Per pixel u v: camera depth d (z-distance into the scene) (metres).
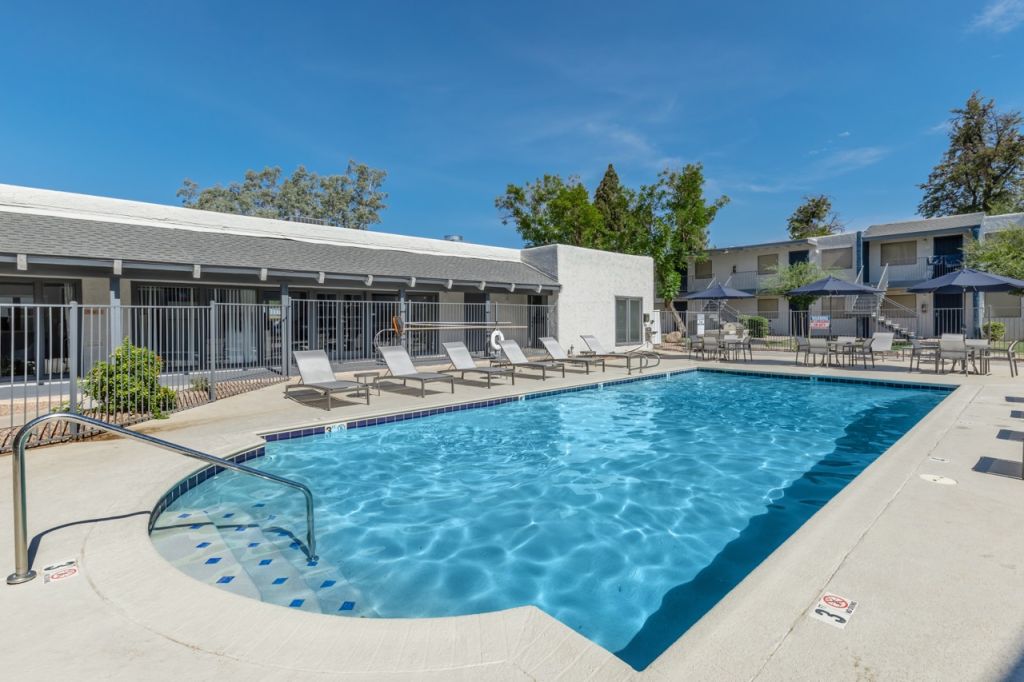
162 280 11.88
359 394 10.95
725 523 5.12
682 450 7.70
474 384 12.58
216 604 2.84
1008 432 6.54
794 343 24.16
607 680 2.16
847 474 6.55
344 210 54.22
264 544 4.59
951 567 3.10
